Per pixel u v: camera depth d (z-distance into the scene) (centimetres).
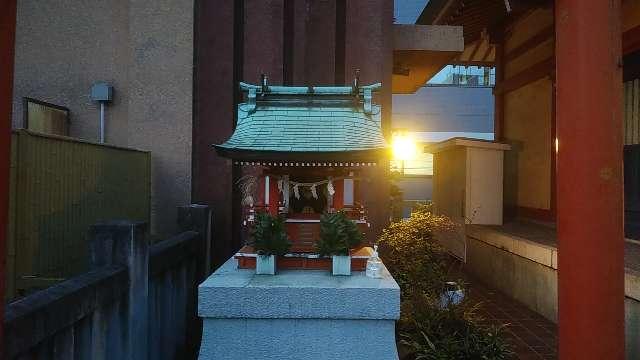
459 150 1329
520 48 1453
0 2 183
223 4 797
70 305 304
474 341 566
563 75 407
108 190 602
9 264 412
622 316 379
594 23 387
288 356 470
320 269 556
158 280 511
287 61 823
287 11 829
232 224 788
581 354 381
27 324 257
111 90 789
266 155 515
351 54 816
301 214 578
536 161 1351
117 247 404
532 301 870
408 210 2392
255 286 472
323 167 572
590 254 379
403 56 947
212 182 782
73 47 806
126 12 806
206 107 790
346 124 566
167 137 768
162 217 762
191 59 773
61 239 489
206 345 471
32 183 443
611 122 381
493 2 1349
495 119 1636
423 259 759
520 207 1448
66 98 801
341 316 469
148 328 476
